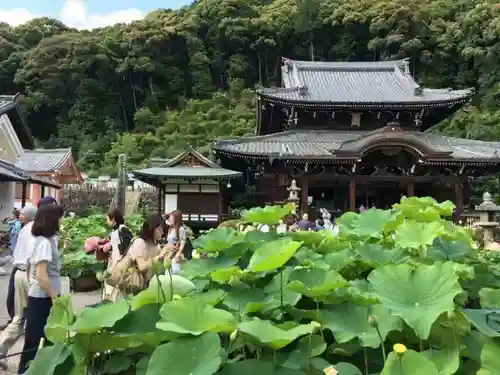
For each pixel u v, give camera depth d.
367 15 55.38
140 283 4.36
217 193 22.44
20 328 4.75
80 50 57.06
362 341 1.87
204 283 2.59
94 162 51.00
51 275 4.14
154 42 60.06
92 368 1.93
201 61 60.78
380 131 21.00
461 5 57.81
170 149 47.31
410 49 52.09
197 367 1.61
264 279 2.42
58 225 4.20
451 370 1.67
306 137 24.27
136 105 59.56
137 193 36.69
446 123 46.03
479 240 6.79
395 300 1.86
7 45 62.69
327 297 2.13
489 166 21.45
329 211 22.83
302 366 1.79
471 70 52.06
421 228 2.79
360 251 2.77
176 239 6.33
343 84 28.34
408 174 21.91
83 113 57.38
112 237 5.56
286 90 25.52
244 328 1.68
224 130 49.75
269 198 22.61
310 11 59.50
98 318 1.85
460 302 2.20
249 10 64.44
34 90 58.53
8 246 15.92
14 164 20.34
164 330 1.74
